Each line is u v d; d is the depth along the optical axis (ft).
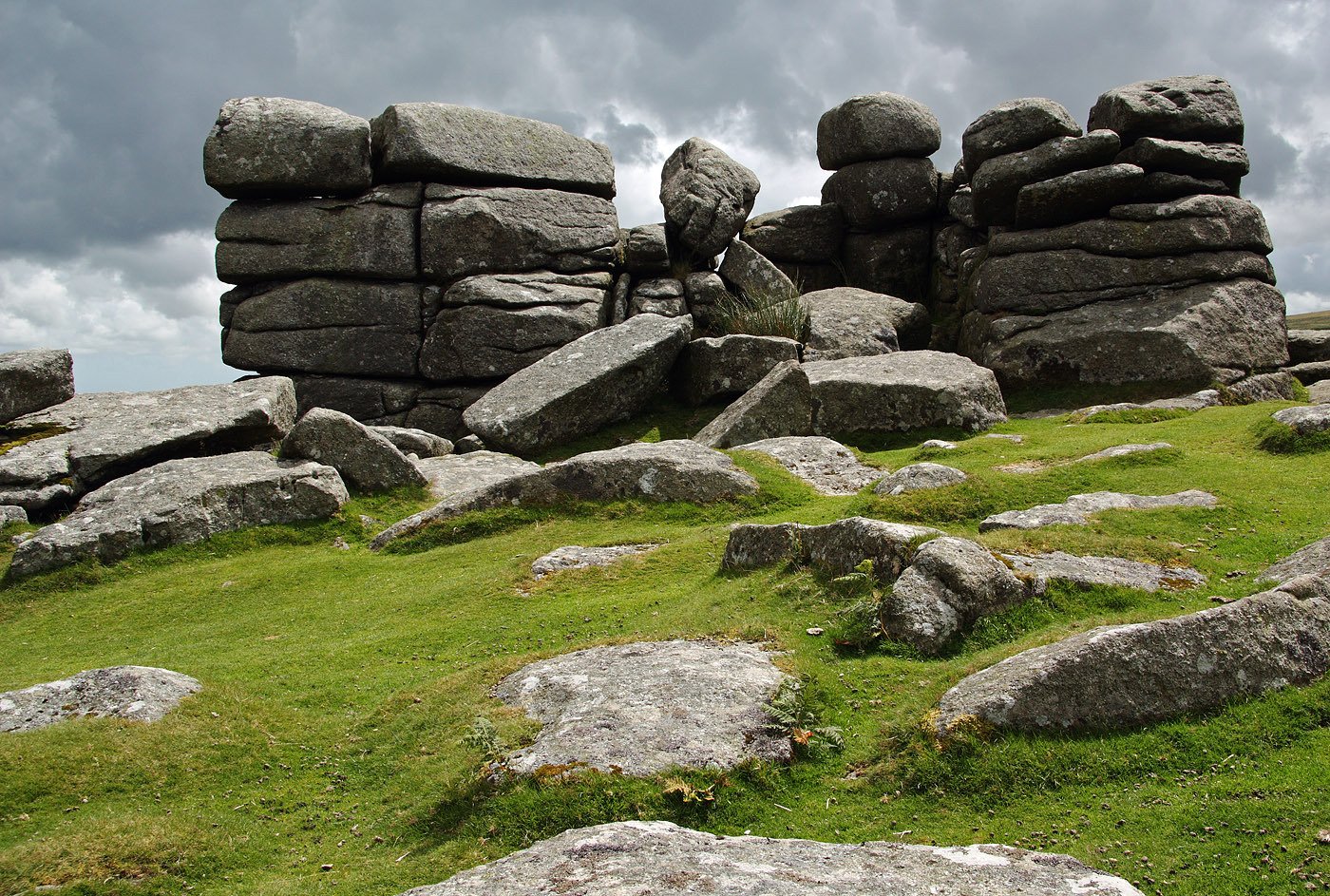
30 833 32.12
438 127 111.14
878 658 37.45
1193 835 25.45
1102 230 99.50
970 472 62.39
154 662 48.16
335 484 73.56
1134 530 49.01
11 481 76.13
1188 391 90.27
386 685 42.70
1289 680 30.81
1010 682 30.83
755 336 95.45
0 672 50.83
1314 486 55.47
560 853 22.65
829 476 71.67
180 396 88.12
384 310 108.78
